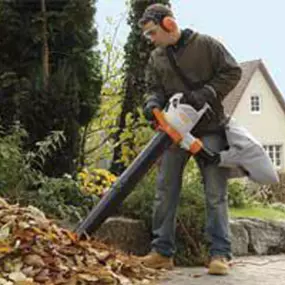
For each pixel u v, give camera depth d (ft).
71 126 21.02
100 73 22.59
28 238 12.14
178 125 13.44
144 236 17.10
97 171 21.72
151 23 14.07
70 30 22.04
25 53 21.63
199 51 13.89
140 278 13.12
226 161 13.89
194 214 16.66
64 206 17.57
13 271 11.45
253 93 94.94
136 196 17.39
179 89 14.05
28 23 21.63
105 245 14.19
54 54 22.16
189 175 17.74
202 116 13.91
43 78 20.97
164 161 14.56
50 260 11.90
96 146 33.45
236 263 16.31
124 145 23.85
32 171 18.57
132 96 28.35
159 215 14.71
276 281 13.46
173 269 14.85
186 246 16.51
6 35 21.56
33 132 20.51
